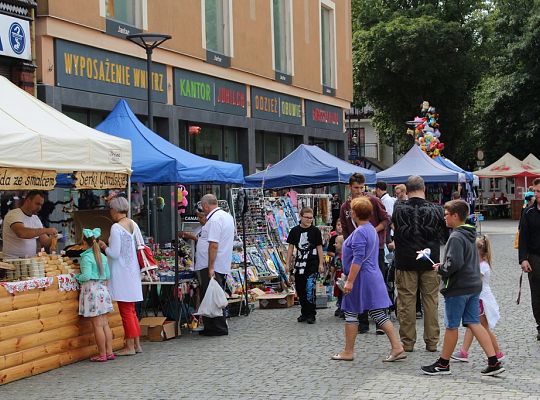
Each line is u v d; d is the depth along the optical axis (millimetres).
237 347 10555
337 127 31938
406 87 47312
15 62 14750
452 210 8312
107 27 17391
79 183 9922
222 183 12750
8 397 8070
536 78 48625
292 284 15141
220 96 22703
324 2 30562
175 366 9414
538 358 9219
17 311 8938
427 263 9711
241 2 23859
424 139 28500
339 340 10844
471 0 48000
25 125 9406
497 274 18625
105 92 17422
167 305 11867
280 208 16609
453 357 9164
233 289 13758
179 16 20359
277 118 26453
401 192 12062
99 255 9867
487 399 7340
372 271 9234
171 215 19359
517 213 48469
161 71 19766
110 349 9977
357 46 46875
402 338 9836
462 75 46156
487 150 51781
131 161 11070
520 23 50375
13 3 14578
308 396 7648
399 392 7699
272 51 25953
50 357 9398
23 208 10305
